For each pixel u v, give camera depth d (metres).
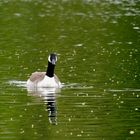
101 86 36.78
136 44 54.00
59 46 53.22
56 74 40.53
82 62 45.06
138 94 34.59
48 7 85.88
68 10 82.94
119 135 26.97
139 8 83.81
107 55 48.09
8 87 36.81
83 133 27.23
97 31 63.00
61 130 27.72
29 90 36.16
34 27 65.62
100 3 91.12
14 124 28.77
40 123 28.92
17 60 45.84
